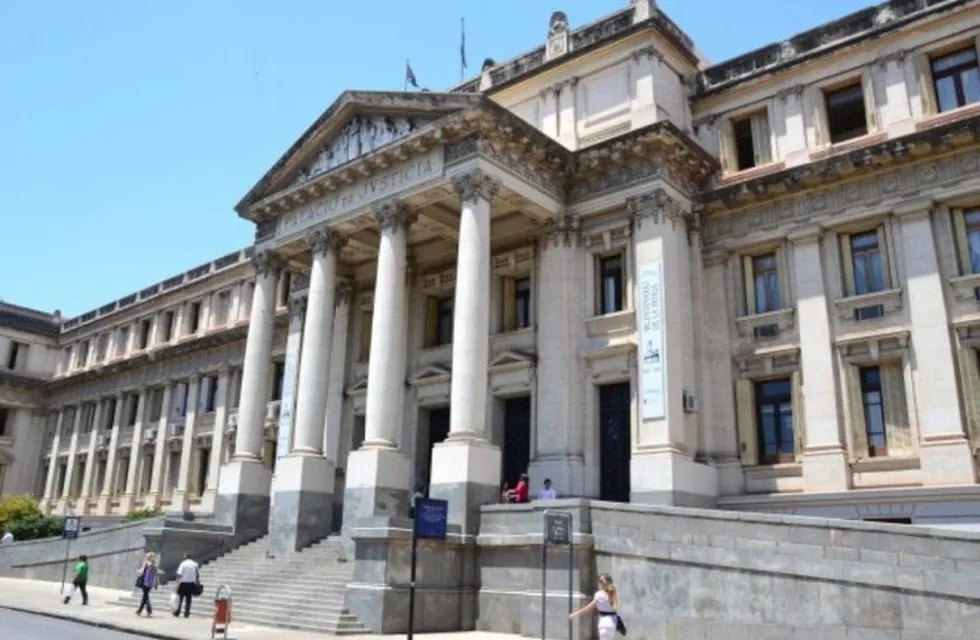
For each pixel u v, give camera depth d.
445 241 34.69
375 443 26.62
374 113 30.84
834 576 17.12
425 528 18.03
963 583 15.55
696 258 29.75
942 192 25.62
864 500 24.69
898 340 25.64
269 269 34.84
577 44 33.03
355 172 30.77
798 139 29.27
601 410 28.97
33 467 69.25
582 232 30.41
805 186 28.27
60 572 37.94
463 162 27.48
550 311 29.92
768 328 28.36
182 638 20.08
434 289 34.72
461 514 23.84
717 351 29.06
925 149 25.77
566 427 28.42
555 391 28.91
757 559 18.27
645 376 26.75
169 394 56.84
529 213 30.38
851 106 28.97
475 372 25.50
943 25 26.84
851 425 26.06
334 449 35.38
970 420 24.00
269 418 47.12
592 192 30.14
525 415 30.78
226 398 52.00
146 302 62.25
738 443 27.88
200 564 30.22
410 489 32.19
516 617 21.94
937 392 24.47
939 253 25.52
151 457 57.31
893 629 16.19
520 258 31.94
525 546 22.23
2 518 50.97
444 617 22.34
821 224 27.91
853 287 27.36
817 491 25.75
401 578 21.77
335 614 21.72
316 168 33.25
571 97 32.28
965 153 25.42
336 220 31.64
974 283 24.72
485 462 24.69
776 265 29.06
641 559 20.17
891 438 25.47
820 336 27.06
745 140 31.44
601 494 28.02
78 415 66.56
